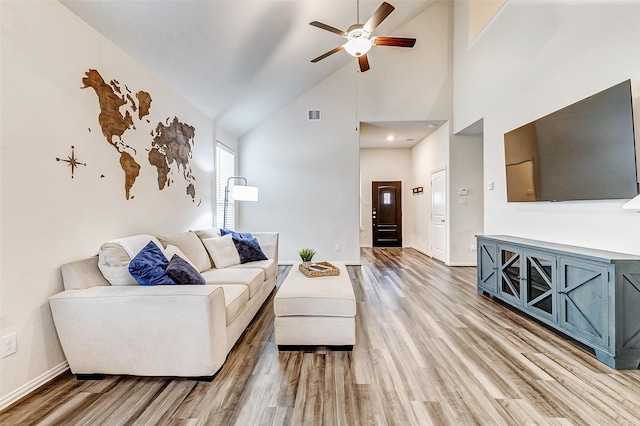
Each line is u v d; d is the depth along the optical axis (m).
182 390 1.87
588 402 1.73
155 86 3.23
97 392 1.85
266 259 4.05
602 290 2.16
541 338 2.59
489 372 2.05
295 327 2.38
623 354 2.07
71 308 1.92
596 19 2.59
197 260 3.16
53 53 2.04
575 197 2.71
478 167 5.60
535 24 3.32
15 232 1.78
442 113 5.57
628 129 2.26
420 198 7.55
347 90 5.70
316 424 1.57
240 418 1.61
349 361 2.21
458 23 5.26
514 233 3.73
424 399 1.76
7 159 1.74
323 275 3.00
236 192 4.65
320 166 5.77
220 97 4.30
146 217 3.07
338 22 4.12
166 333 1.92
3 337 1.69
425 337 2.62
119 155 2.68
